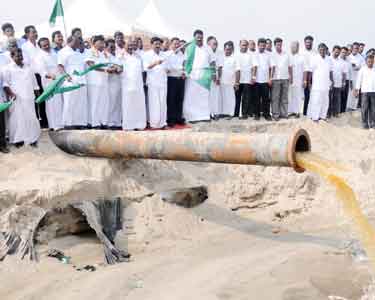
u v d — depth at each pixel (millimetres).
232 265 7461
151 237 8445
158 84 11875
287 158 6672
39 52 10430
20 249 7438
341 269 7242
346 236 8664
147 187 9156
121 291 6652
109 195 8758
